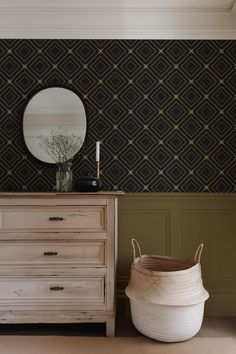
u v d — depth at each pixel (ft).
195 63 7.84
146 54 7.86
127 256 7.82
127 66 7.86
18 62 7.88
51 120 7.88
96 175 7.74
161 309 6.09
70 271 6.33
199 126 7.88
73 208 6.35
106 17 7.83
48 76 7.89
